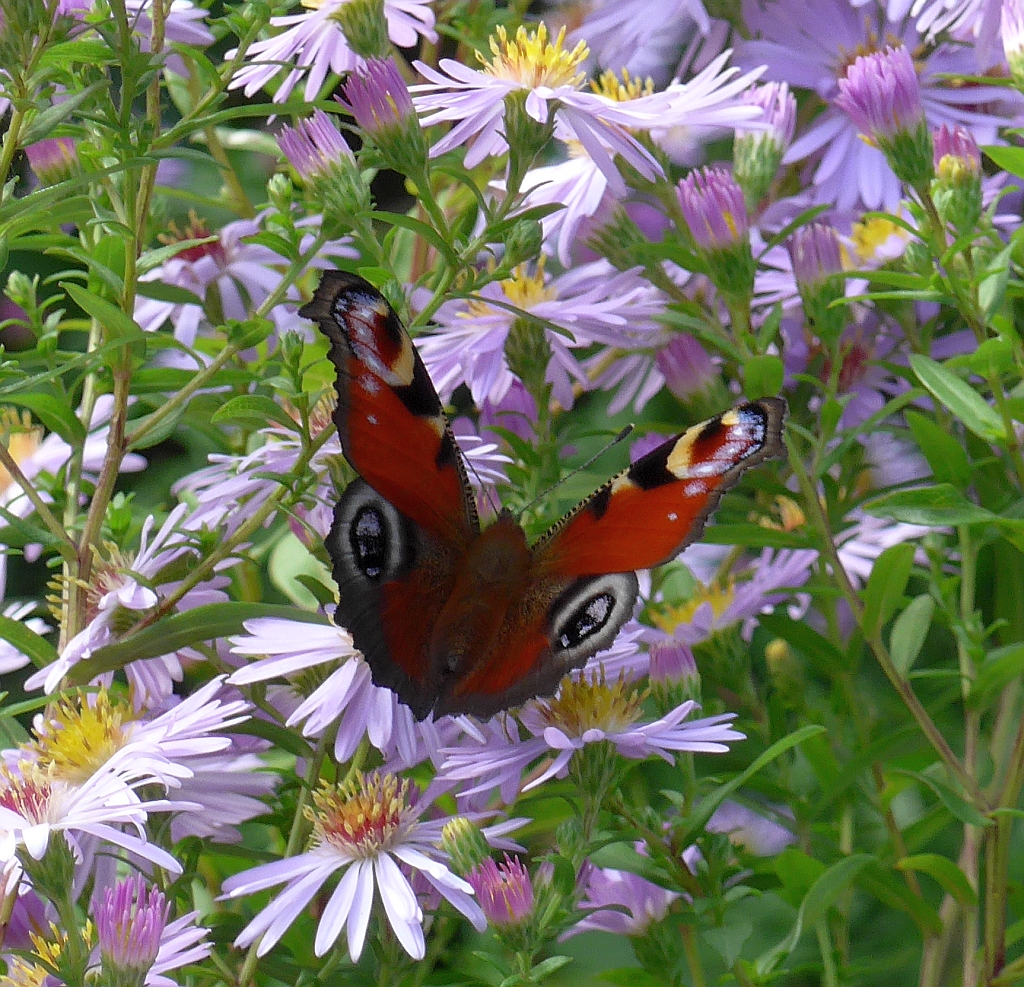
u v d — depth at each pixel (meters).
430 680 0.26
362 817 0.25
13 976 0.25
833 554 0.28
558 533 0.26
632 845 0.27
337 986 0.26
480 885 0.24
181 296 0.28
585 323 0.29
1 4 0.25
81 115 0.25
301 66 0.29
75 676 0.26
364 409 0.25
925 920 0.28
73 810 0.24
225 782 0.26
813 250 0.28
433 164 0.27
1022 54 0.28
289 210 0.27
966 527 0.29
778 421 0.25
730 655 0.30
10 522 0.26
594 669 0.27
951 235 0.28
